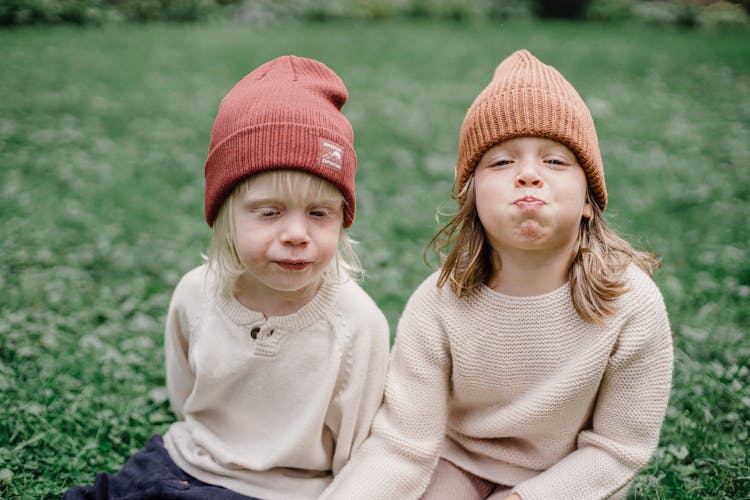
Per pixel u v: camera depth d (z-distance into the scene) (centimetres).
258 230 209
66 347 354
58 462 274
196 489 221
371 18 1870
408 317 242
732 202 573
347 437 234
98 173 649
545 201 205
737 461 271
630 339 220
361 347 230
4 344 349
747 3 2030
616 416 227
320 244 211
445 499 244
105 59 1177
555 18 2136
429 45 1445
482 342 227
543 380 227
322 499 225
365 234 513
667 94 1030
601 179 220
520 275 220
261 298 228
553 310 221
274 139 205
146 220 539
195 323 237
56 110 855
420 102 962
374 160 704
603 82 1108
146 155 714
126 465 240
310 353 227
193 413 242
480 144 215
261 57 1234
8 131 761
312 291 228
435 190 625
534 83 212
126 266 458
